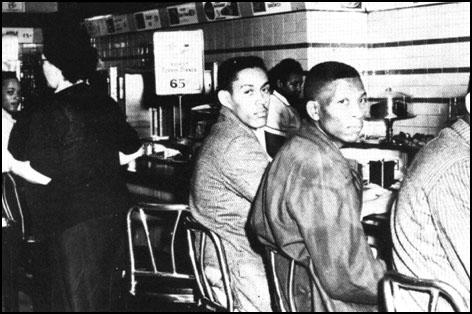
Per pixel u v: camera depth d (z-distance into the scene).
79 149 3.00
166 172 4.53
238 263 2.60
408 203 1.95
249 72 2.60
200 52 4.91
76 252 3.02
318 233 1.97
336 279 1.97
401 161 4.66
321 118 2.12
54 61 3.03
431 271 1.93
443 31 5.01
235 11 6.34
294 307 2.13
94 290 3.06
